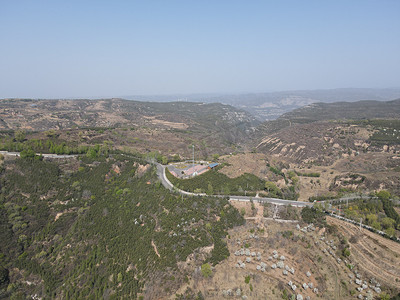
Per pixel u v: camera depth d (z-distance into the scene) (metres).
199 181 132.25
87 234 101.69
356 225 110.00
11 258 91.81
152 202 115.06
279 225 111.38
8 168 116.94
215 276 90.25
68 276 90.56
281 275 92.38
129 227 105.75
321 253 100.38
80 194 117.94
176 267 90.12
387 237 103.44
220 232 103.19
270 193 132.38
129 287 85.75
